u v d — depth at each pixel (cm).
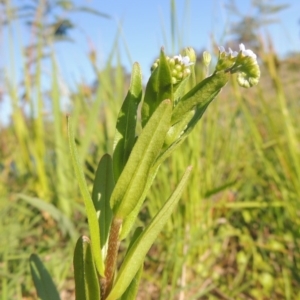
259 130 41
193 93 10
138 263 10
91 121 33
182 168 28
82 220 32
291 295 25
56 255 26
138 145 10
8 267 26
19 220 32
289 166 30
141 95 11
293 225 30
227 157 35
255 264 27
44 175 35
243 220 32
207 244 28
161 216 10
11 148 44
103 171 12
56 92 36
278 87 33
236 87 34
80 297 10
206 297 25
